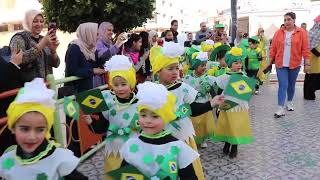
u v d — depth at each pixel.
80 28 5.23
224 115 5.37
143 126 2.61
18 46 4.39
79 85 4.93
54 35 4.70
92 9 6.48
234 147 5.44
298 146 5.98
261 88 12.52
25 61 4.21
